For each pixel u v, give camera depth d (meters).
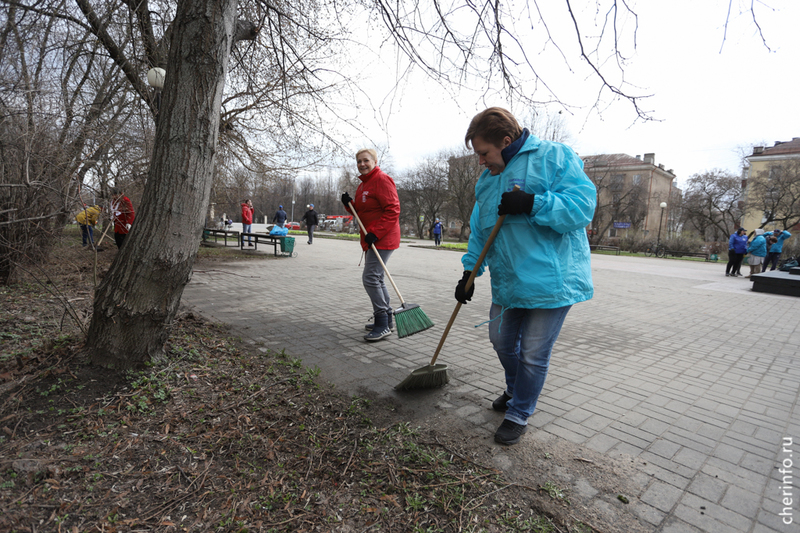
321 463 2.09
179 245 2.55
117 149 4.91
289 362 3.44
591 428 2.69
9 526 1.50
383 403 2.89
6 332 3.37
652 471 2.22
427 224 53.19
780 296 9.35
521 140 2.34
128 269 2.53
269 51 5.24
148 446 2.07
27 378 2.39
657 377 3.69
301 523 1.69
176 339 3.41
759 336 5.39
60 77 4.30
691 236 27.86
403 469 2.09
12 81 3.68
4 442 1.95
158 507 1.71
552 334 2.36
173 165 2.46
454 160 38.41
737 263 14.41
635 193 40.59
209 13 2.38
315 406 2.69
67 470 1.82
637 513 1.88
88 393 2.36
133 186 5.46
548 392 3.27
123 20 4.34
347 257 13.17
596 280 11.14
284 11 4.91
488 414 2.80
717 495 2.03
